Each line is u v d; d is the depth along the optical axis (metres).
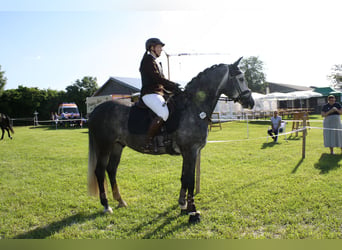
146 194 4.07
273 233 2.81
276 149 7.46
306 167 5.25
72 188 4.43
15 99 32.81
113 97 17.47
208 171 5.23
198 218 3.14
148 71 3.15
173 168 5.57
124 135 3.43
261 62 47.91
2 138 12.14
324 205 3.38
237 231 2.86
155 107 3.12
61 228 3.05
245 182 4.43
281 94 23.25
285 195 3.77
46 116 34.84
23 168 5.87
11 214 3.42
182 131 3.19
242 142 9.09
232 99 3.56
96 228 3.06
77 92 34.62
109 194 4.15
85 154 7.58
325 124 6.59
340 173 4.75
